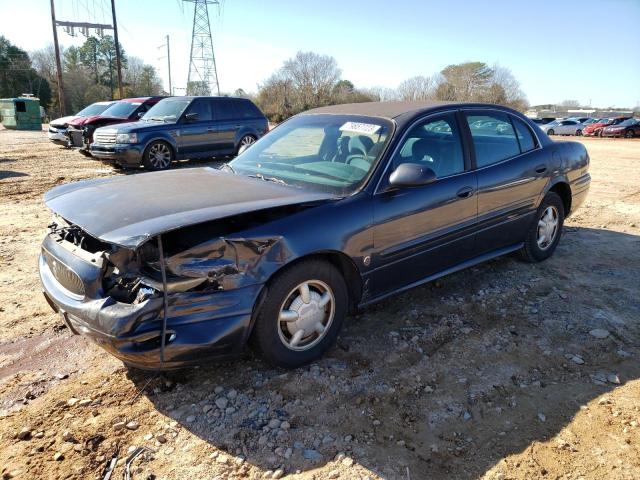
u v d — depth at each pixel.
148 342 2.58
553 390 3.03
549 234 5.14
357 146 3.74
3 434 2.62
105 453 2.50
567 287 4.54
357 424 2.73
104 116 14.27
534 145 4.88
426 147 3.84
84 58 76.25
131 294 2.64
